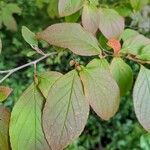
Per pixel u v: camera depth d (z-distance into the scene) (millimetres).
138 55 304
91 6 335
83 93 252
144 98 265
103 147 1263
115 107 257
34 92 258
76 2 319
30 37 309
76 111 246
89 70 262
